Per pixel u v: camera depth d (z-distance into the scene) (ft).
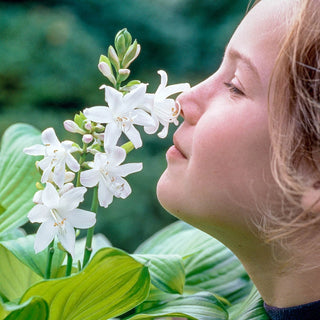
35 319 2.87
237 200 2.92
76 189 2.88
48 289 2.81
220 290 3.84
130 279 2.87
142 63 20.53
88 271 2.72
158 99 3.11
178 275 3.34
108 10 20.24
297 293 3.12
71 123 3.00
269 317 3.30
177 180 3.07
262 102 2.84
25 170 3.94
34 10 18.83
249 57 2.87
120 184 2.91
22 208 3.80
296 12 2.79
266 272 3.15
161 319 3.95
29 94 17.52
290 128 2.75
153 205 15.89
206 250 3.99
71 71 18.10
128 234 15.38
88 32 19.88
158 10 20.72
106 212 15.33
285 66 2.73
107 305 3.01
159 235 4.21
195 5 20.76
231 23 20.36
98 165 2.89
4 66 17.46
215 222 3.02
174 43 20.62
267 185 2.86
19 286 3.70
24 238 3.46
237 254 3.18
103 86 2.88
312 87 2.73
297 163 2.75
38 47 18.03
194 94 3.07
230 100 2.95
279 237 2.83
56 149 2.91
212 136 2.91
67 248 2.89
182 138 3.06
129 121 2.88
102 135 2.98
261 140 2.84
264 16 2.90
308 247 2.92
